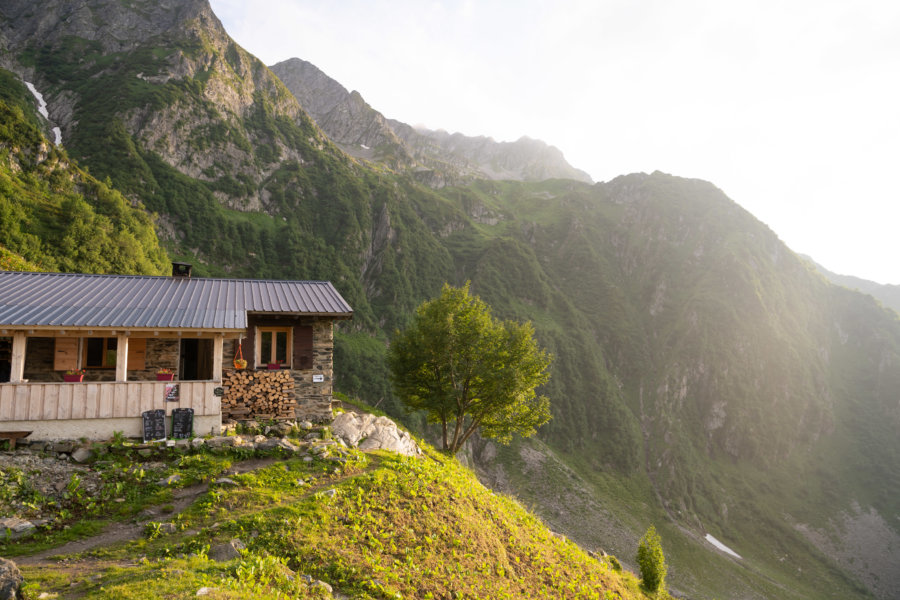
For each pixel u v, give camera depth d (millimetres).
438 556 14727
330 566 12391
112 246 96375
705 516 129000
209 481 16172
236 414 22281
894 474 148625
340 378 132375
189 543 12406
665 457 146750
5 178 96562
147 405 18734
